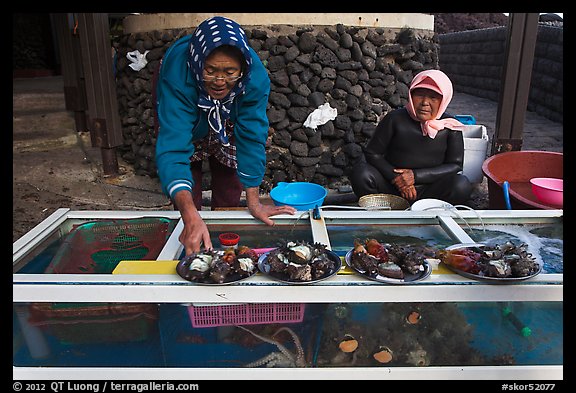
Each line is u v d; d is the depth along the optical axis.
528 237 1.73
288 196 2.60
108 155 4.09
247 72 1.60
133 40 4.11
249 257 1.40
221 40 1.48
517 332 1.42
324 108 3.69
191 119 1.69
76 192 3.74
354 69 3.75
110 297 1.32
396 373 1.37
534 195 2.70
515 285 1.31
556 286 1.32
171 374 1.38
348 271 1.38
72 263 1.55
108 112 3.99
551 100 6.82
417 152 2.88
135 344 1.40
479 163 3.58
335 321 1.41
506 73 3.27
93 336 1.39
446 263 1.40
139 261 1.45
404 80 4.02
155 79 2.07
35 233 1.68
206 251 1.41
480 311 1.41
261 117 1.80
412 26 3.98
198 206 2.38
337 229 1.80
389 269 1.32
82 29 3.79
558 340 1.40
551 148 5.00
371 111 3.87
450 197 2.83
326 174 3.85
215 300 1.31
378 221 1.84
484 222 1.84
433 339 1.41
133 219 1.80
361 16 3.71
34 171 4.22
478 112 7.58
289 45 3.59
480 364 1.39
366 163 2.99
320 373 1.37
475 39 9.65
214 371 1.37
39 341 1.39
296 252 1.37
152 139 4.04
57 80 9.62
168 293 1.31
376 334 1.41
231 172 2.35
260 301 1.31
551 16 8.16
